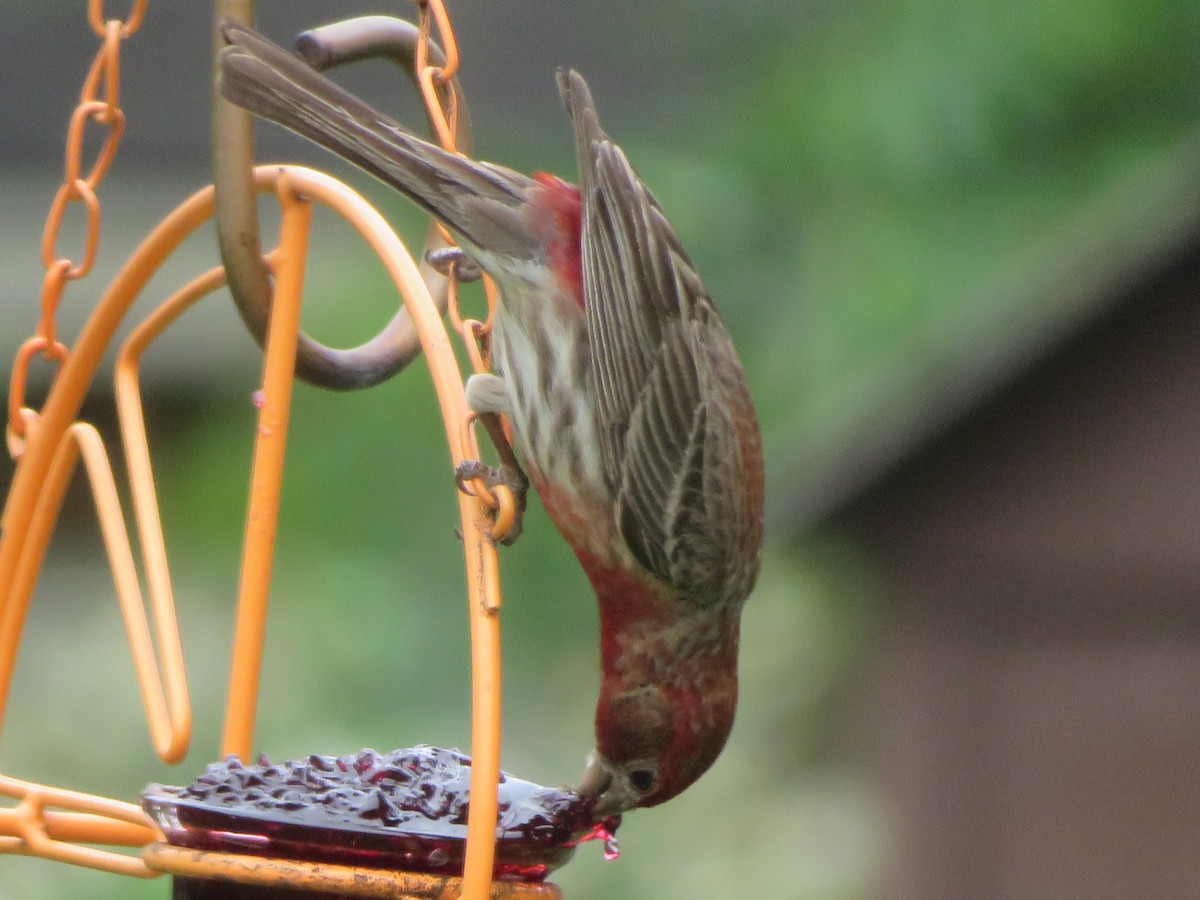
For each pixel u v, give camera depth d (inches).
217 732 566.9
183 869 207.8
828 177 560.7
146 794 215.2
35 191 719.7
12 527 276.4
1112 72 555.5
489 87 705.0
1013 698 445.4
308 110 258.5
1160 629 435.2
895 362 504.4
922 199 553.3
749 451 274.1
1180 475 430.6
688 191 564.1
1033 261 495.5
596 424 263.3
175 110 740.7
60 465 275.1
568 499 267.3
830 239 551.8
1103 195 542.0
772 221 564.1
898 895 450.9
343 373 278.1
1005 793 445.1
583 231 262.4
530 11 736.3
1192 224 418.3
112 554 261.0
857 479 449.1
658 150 586.2
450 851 207.8
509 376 263.7
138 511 264.8
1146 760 434.3
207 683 569.3
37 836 238.4
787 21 635.5
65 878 511.5
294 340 265.6
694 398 269.0
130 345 276.4
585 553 272.2
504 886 213.8
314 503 544.4
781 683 636.1
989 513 444.5
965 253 542.3
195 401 698.8
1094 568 436.8
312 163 675.4
